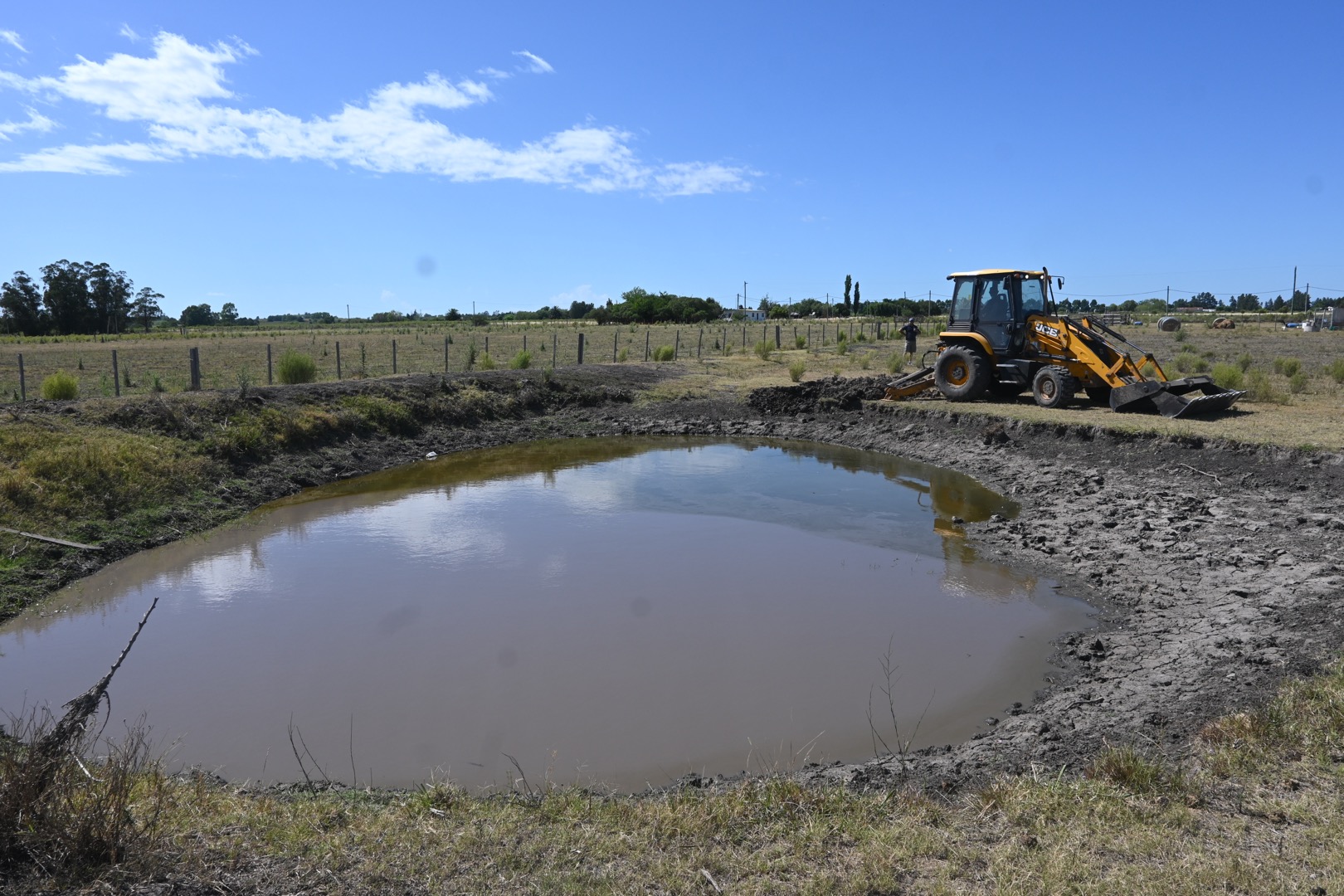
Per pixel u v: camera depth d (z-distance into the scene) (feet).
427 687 22.79
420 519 40.55
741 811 14.85
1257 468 39.45
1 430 40.19
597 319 285.23
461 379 71.20
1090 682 22.34
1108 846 13.15
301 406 56.29
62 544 33.37
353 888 12.50
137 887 12.10
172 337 201.87
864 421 63.62
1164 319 159.94
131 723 20.83
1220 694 19.03
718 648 25.38
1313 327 166.91
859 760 18.95
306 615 28.09
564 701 21.97
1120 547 33.30
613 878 12.80
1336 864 12.32
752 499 44.50
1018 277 60.90
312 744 19.83
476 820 14.79
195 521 39.55
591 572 32.53
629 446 61.41
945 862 13.00
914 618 27.78
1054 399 56.95
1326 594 25.02
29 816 12.51
